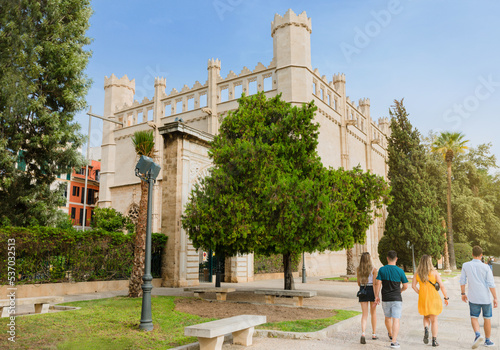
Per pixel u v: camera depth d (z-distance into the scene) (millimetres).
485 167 54844
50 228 15469
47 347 6004
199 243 14797
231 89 37656
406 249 34125
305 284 24203
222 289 14273
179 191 21562
